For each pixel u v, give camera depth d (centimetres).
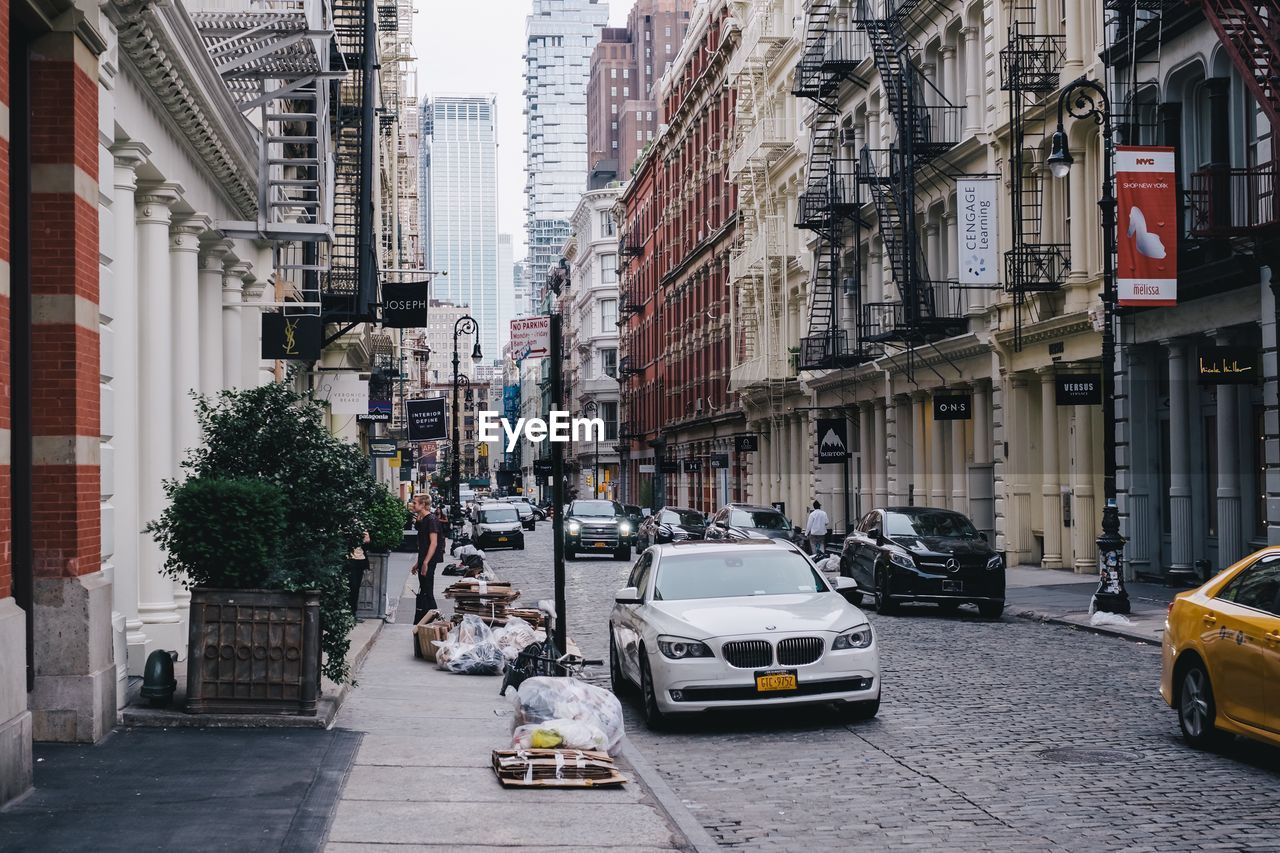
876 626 2061
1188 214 2352
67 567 945
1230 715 968
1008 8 3072
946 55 3475
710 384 6719
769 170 5356
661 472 7638
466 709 1191
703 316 6925
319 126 1795
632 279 9550
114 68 1117
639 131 17312
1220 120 2236
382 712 1158
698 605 1230
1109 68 2606
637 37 18500
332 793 811
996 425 3200
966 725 1157
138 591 1418
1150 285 2183
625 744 1033
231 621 1034
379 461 5822
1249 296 2198
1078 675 1473
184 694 1099
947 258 3559
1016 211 2889
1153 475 2619
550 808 800
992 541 3344
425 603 2089
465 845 705
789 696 1148
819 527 3584
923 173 3519
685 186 7431
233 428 1088
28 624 937
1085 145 2778
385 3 5403
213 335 1850
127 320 1245
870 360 3959
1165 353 2611
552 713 1012
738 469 6216
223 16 1722
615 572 3597
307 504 1080
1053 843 754
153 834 697
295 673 1038
